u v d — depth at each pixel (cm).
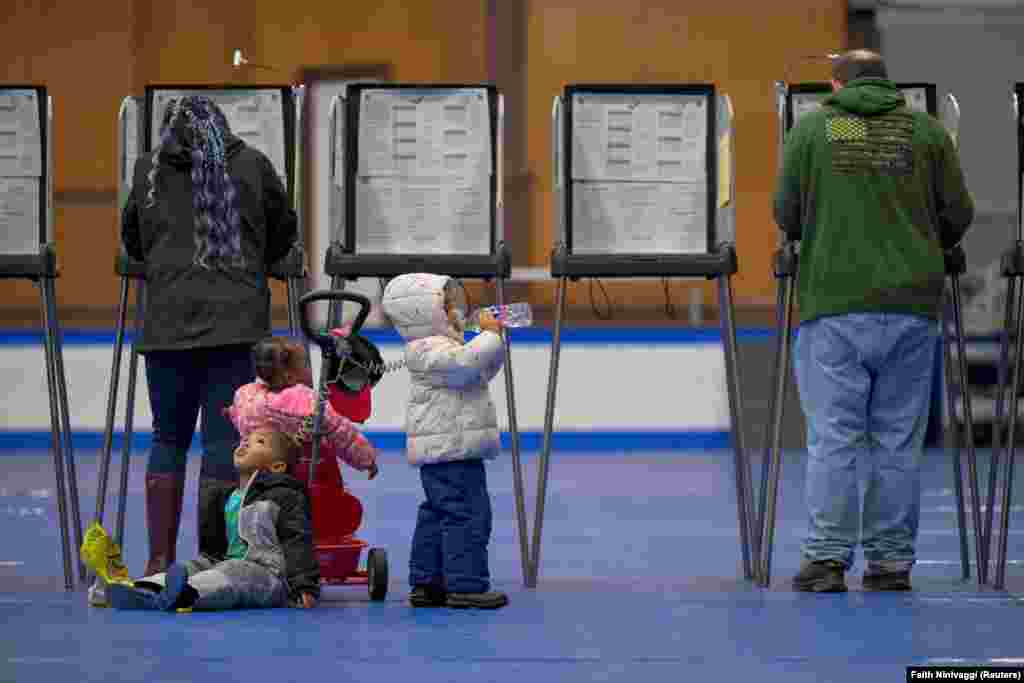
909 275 1886
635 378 4716
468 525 1764
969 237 4719
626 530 2731
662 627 1634
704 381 4719
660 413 4722
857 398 1900
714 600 1845
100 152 4841
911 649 1501
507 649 1497
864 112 1919
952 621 1672
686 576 2109
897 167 1908
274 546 1772
